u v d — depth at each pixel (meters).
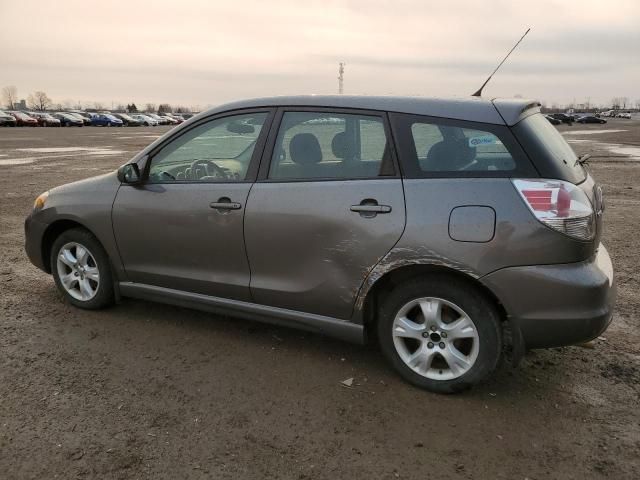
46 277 5.43
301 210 3.43
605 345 3.98
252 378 3.48
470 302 3.11
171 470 2.62
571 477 2.59
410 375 3.36
